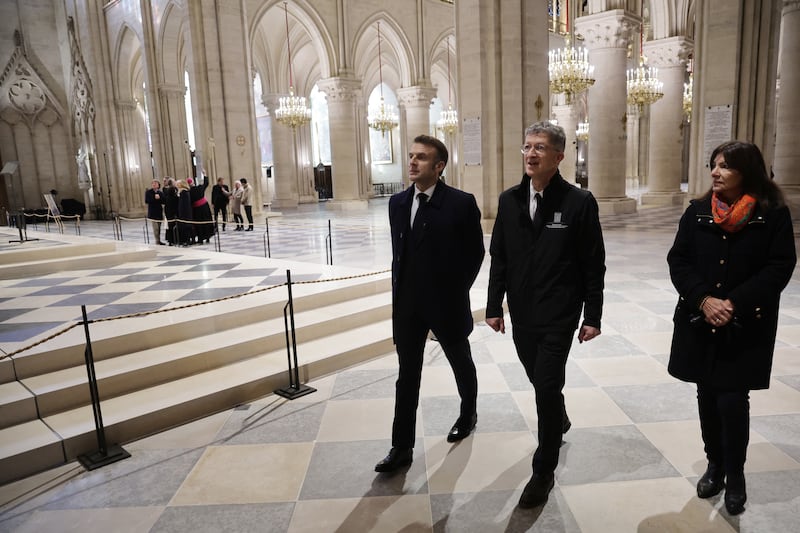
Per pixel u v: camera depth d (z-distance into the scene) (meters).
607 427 3.55
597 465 3.10
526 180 2.79
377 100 37.84
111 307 5.66
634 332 5.43
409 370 3.09
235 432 3.69
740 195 2.47
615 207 16.64
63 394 3.77
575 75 15.34
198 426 3.79
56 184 25.92
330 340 5.21
